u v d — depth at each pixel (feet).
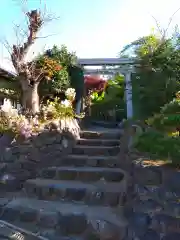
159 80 23.07
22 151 18.33
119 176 16.63
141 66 24.94
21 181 17.71
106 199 14.49
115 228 11.75
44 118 20.51
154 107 23.25
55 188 15.58
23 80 22.22
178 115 13.62
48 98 28.17
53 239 11.90
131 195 12.62
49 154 19.29
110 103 42.50
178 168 10.77
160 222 10.08
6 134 18.60
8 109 19.62
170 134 14.12
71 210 13.71
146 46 26.84
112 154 20.20
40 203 14.93
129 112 30.50
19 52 22.45
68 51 30.17
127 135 18.35
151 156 13.03
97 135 23.22
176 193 9.80
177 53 22.93
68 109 22.70
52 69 24.93
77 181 16.92
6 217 13.97
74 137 22.04
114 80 44.19
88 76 39.81
